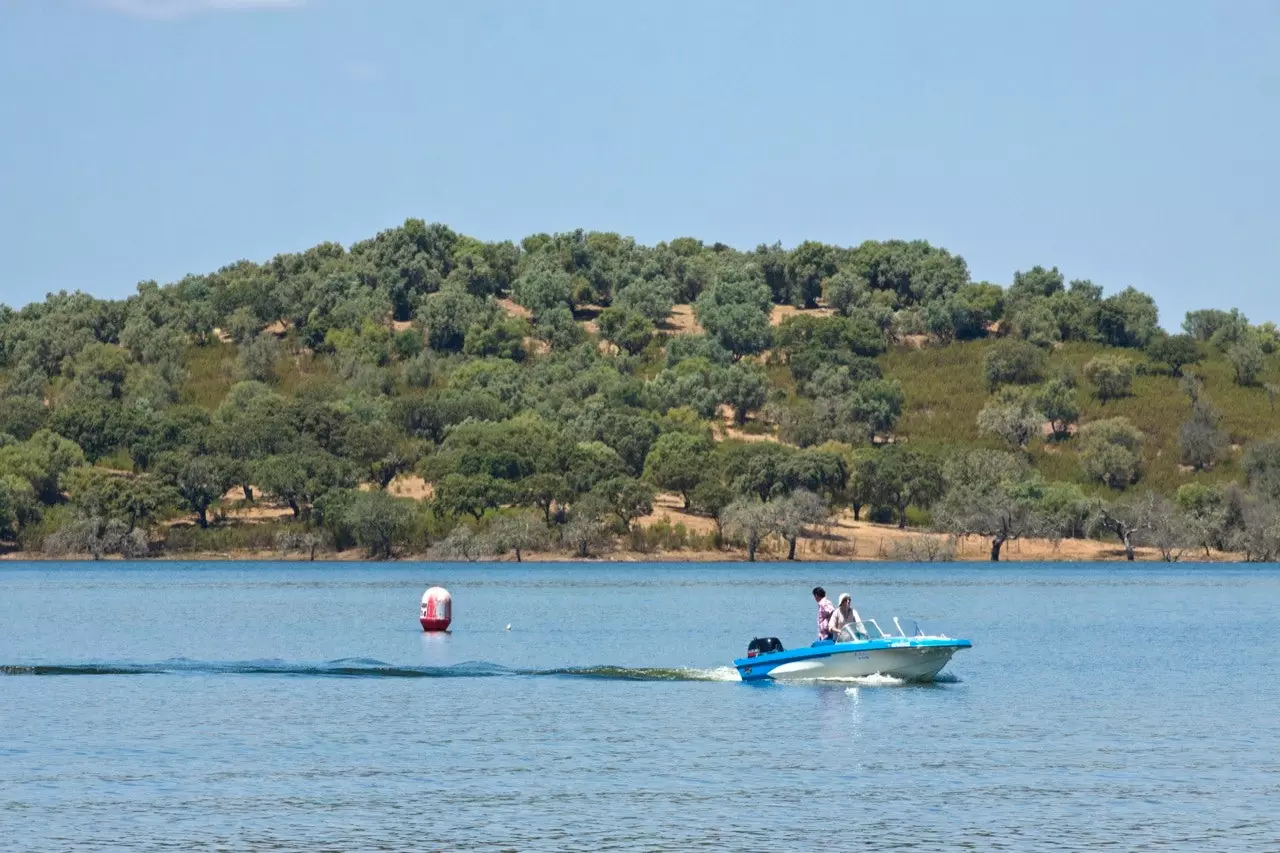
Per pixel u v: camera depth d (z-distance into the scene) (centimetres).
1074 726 9300
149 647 14688
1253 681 11688
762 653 11656
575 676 11862
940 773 7781
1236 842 6356
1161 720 9562
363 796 7219
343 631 16688
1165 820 6731
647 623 17812
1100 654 13950
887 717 9681
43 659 13438
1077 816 6806
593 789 7400
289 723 9375
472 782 7556
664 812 6912
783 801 7125
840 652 11281
